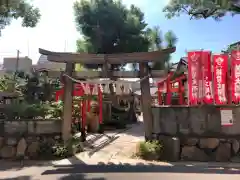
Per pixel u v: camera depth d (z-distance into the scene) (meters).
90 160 9.77
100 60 10.47
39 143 10.62
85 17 27.11
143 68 10.48
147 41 28.64
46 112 11.57
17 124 10.78
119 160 9.69
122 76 10.53
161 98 13.39
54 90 16.05
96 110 17.69
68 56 10.50
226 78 9.84
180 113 10.05
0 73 26.69
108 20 26.84
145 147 9.86
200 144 9.79
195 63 9.89
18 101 13.20
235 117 9.72
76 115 14.87
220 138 9.72
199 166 8.79
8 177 7.86
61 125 10.93
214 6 14.65
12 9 11.91
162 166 8.77
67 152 10.43
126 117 30.39
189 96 9.95
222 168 8.52
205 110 9.84
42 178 7.64
